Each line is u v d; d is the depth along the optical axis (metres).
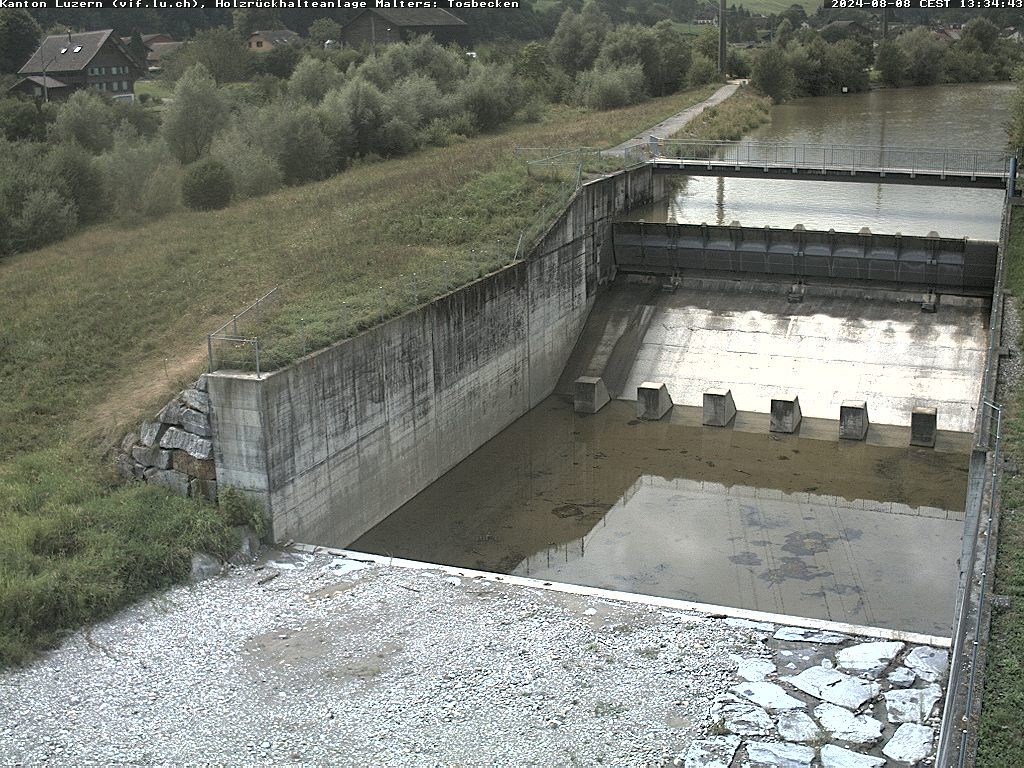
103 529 30.33
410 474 40.12
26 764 22.41
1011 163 49.78
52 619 27.30
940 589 32.94
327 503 35.38
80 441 34.34
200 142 72.75
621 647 26.80
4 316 41.31
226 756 22.77
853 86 110.00
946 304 49.22
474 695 24.86
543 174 55.19
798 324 50.03
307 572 31.11
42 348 38.88
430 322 40.12
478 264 45.19
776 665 25.83
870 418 45.34
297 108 72.25
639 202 59.31
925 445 43.00
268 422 32.06
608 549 36.19
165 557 29.88
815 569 34.34
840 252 50.16
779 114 91.69
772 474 41.53
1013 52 120.75
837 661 25.94
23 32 109.88
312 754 22.83
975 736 19.95
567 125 82.19
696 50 114.75
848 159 66.19
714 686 24.98
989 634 22.69
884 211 62.03
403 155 75.25
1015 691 21.03
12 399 36.28
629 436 45.69
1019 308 39.50
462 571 31.12
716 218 60.84
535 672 25.75
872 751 22.52
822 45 108.50
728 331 50.88
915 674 25.23
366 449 37.19
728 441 44.66
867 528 37.06
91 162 58.28
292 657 26.55
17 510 30.94
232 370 32.81
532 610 28.75
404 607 29.05
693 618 28.11
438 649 26.88
